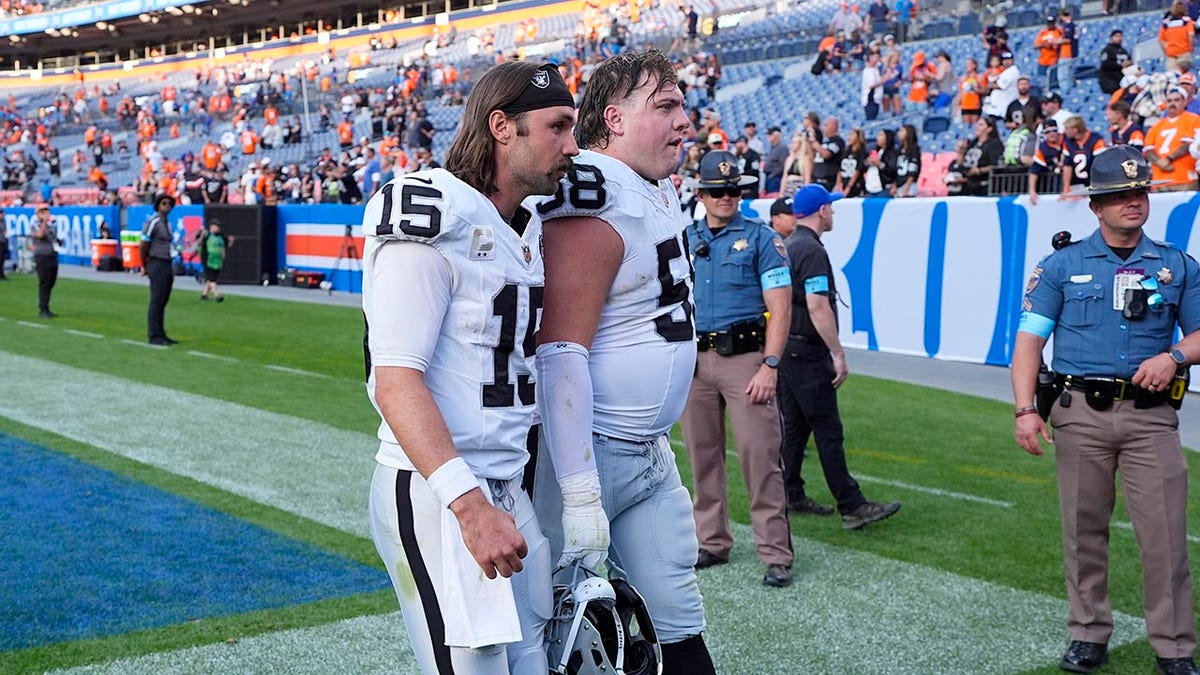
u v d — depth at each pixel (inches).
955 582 200.5
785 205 239.5
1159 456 155.3
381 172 841.5
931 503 254.1
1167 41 618.8
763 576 203.5
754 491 198.7
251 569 200.5
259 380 415.2
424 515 93.4
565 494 101.4
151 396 378.6
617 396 110.3
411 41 1625.2
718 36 1003.3
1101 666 162.9
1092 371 157.5
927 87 729.6
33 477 265.3
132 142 1549.0
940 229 444.8
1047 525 236.5
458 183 92.6
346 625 174.2
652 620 112.4
